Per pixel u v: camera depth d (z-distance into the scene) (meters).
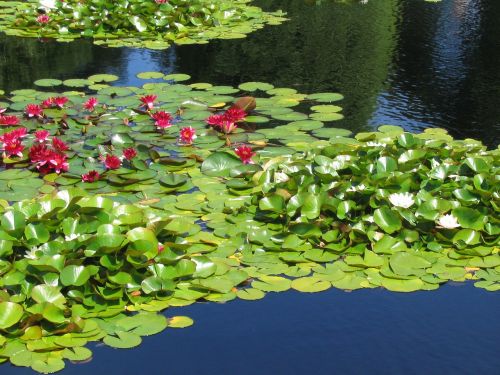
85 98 7.42
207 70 8.65
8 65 8.74
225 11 10.89
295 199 4.93
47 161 5.68
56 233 4.52
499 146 6.19
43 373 3.57
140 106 7.14
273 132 6.61
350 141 6.39
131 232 4.34
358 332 4.01
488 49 9.77
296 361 3.78
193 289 4.27
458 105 7.69
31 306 3.91
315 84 8.26
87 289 4.10
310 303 4.24
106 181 5.56
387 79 8.50
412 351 3.87
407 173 5.18
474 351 3.87
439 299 4.29
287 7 12.11
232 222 4.94
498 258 4.62
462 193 5.02
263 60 9.12
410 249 4.67
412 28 10.80
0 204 5.08
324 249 4.65
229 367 3.72
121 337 3.86
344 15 11.55
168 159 5.78
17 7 11.46
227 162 5.81
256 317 4.12
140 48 9.45
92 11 10.23
